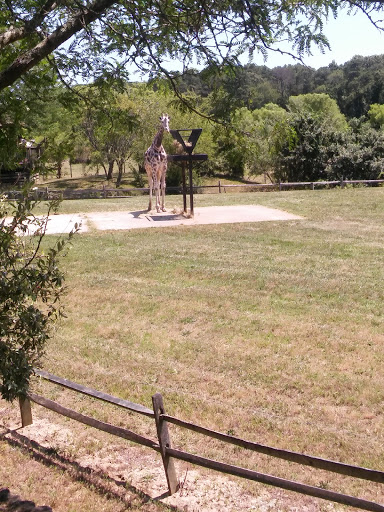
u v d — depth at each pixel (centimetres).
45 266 383
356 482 500
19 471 501
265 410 624
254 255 1354
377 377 698
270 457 542
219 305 997
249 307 983
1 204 395
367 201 2167
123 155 3806
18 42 384
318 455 534
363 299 1016
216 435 438
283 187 3353
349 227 1684
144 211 2022
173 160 1791
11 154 342
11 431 590
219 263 1281
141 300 1030
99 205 2242
